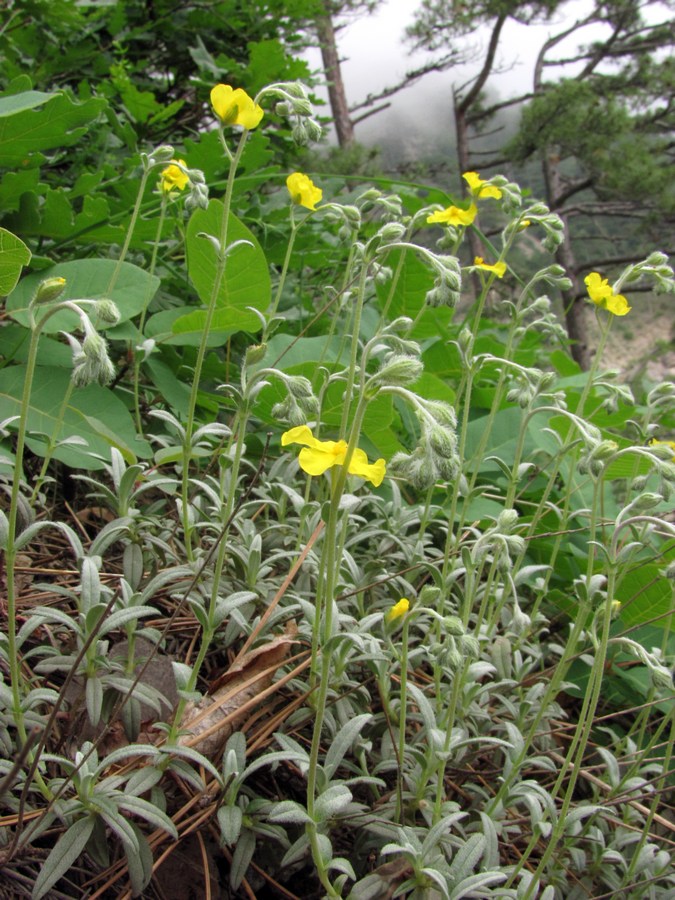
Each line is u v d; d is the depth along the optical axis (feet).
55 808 0.67
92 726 0.72
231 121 0.82
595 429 0.85
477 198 1.10
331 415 1.18
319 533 0.96
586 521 1.39
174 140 2.25
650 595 1.17
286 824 0.80
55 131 1.20
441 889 0.68
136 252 1.62
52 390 1.09
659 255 1.01
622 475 1.33
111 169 1.61
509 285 5.88
